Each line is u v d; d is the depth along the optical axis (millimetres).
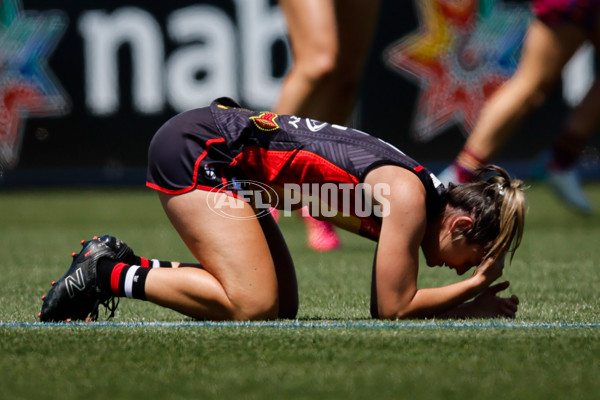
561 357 7918
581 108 26031
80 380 7176
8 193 37250
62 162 37375
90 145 37281
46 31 36719
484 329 9141
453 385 6996
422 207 9469
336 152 9859
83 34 36688
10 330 9195
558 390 6848
